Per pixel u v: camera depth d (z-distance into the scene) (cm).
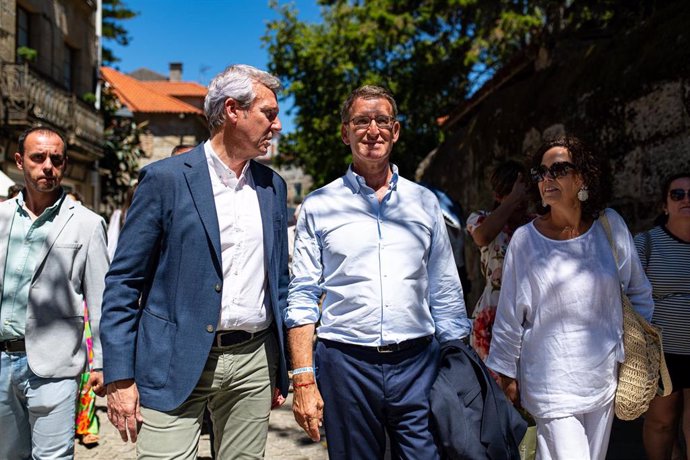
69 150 1636
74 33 1728
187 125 3103
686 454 394
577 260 272
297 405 263
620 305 274
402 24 1491
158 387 246
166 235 254
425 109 1859
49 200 328
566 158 275
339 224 271
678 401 373
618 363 276
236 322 258
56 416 312
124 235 254
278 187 283
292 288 274
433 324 282
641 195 536
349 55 1880
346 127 288
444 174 1103
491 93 1010
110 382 244
